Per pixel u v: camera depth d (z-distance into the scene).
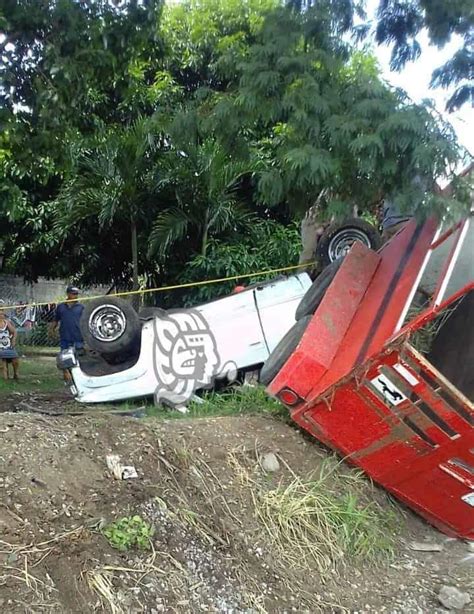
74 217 11.80
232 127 5.50
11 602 3.09
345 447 5.12
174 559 3.77
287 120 5.04
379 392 4.84
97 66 7.12
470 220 6.05
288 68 4.96
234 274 10.73
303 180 4.96
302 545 4.35
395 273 6.30
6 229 15.79
